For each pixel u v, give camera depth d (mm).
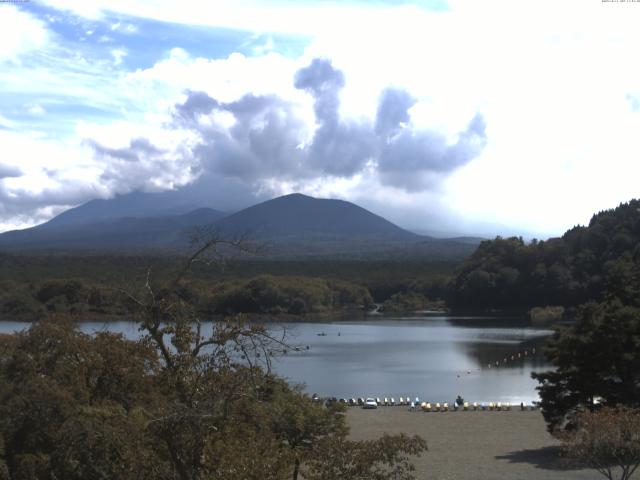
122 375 27734
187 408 18609
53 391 26922
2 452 25438
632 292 58844
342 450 21906
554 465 45906
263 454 19047
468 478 42656
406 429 63312
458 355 124312
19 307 148875
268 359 19453
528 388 91250
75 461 24734
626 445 33625
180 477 19062
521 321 196625
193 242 19953
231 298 157375
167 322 19719
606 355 47438
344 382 97562
